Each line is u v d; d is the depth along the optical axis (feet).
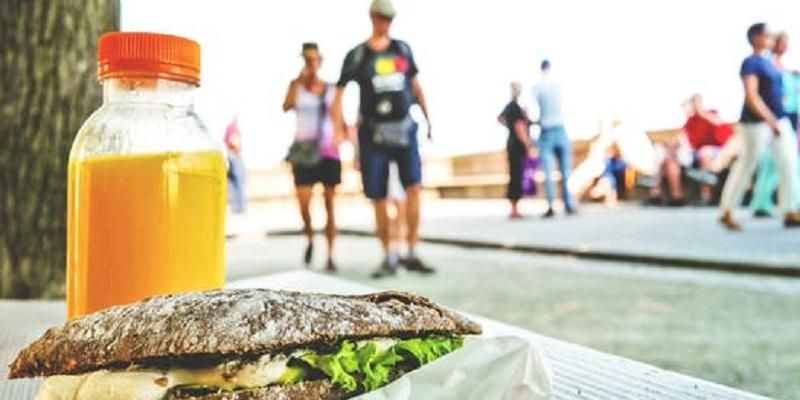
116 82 2.94
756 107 26.55
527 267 21.57
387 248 19.99
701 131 43.04
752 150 26.96
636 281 18.35
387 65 18.24
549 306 15.06
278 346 2.12
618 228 30.89
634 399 2.82
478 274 20.16
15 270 6.39
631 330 12.59
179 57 2.89
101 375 2.17
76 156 2.99
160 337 2.06
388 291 2.59
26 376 2.18
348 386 2.27
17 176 6.41
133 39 2.83
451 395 2.37
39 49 6.46
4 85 6.47
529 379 2.43
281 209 60.90
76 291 2.95
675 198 44.21
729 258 19.65
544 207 48.83
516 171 38.65
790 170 27.43
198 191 3.01
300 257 25.86
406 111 18.66
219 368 2.18
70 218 3.01
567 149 39.11
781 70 26.61
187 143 3.02
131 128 2.97
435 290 17.35
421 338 2.45
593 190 53.06
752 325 12.84
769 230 27.14
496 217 40.57
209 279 3.05
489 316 13.99
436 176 71.10
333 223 21.61
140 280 2.89
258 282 5.44
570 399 2.82
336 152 21.31
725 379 9.43
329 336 2.20
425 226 35.47
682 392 2.90
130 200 2.90
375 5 17.98
